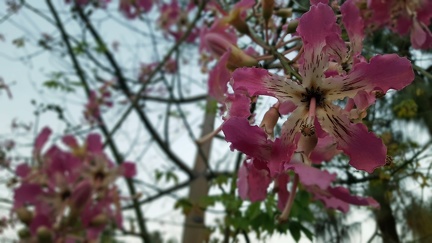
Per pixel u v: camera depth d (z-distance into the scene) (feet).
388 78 0.96
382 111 2.10
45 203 2.42
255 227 1.97
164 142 4.32
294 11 1.58
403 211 2.08
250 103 1.04
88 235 2.38
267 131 1.02
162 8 4.66
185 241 3.80
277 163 0.97
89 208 2.43
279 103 1.05
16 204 2.44
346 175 2.00
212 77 1.32
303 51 1.05
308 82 1.02
